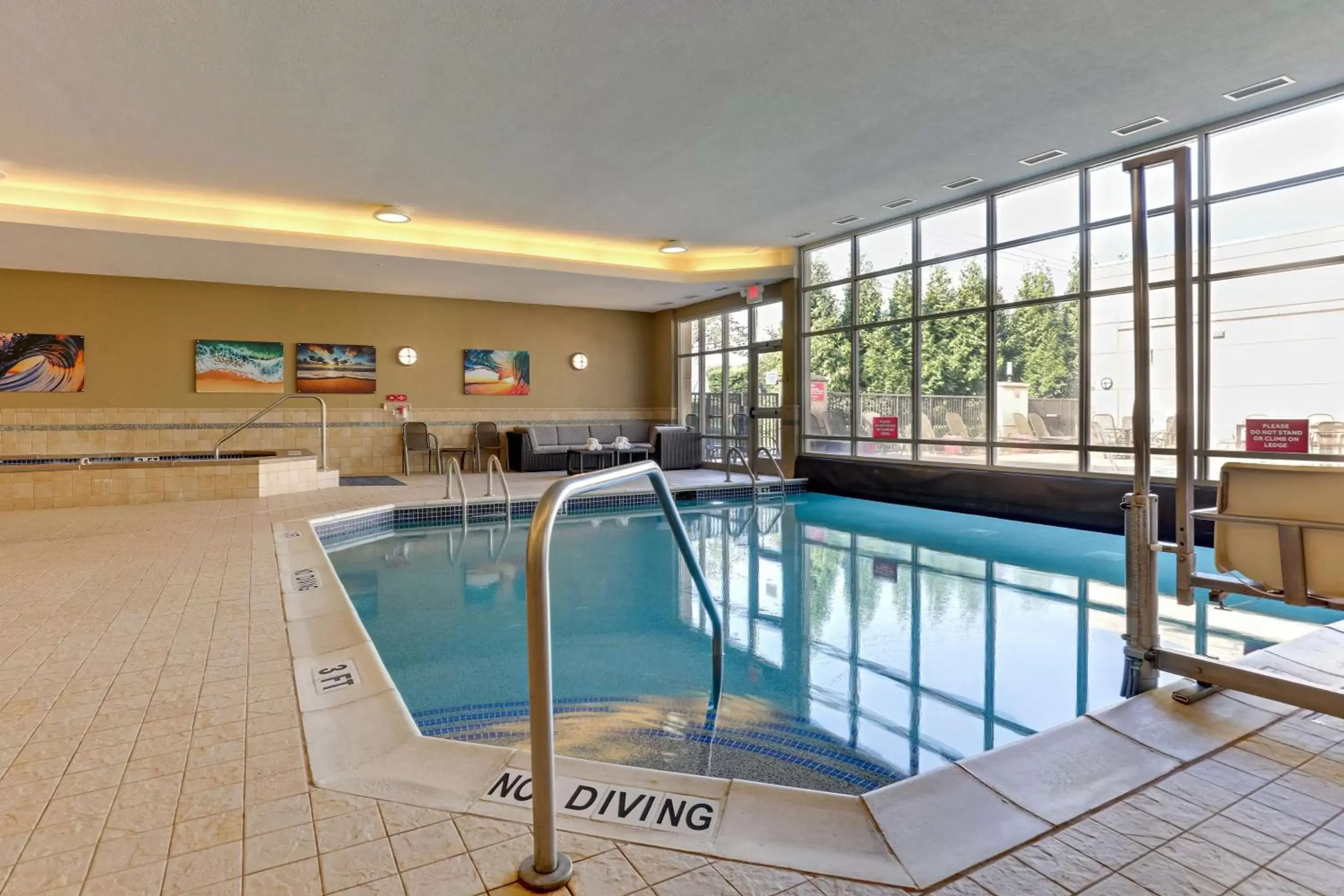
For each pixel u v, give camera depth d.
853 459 9.30
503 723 2.83
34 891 1.33
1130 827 1.56
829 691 3.12
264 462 7.43
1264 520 2.02
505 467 11.75
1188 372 2.30
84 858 1.44
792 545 6.31
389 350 10.95
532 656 1.36
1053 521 7.14
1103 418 6.88
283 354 10.28
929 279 8.40
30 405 9.01
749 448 11.14
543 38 4.31
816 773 2.42
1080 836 1.53
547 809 1.37
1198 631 3.79
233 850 1.46
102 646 2.79
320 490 8.19
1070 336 7.11
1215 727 2.04
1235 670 2.10
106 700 2.27
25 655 2.69
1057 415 7.25
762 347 10.81
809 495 9.62
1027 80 4.98
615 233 8.99
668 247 9.73
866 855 1.48
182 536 5.16
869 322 9.16
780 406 10.38
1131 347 6.65
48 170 6.46
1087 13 4.16
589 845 1.50
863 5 4.03
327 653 2.75
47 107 5.12
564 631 3.96
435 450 11.20
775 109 5.36
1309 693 1.94
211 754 1.90
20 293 8.93
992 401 7.81
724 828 1.58
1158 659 2.32
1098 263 6.86
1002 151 6.38
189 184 6.88
